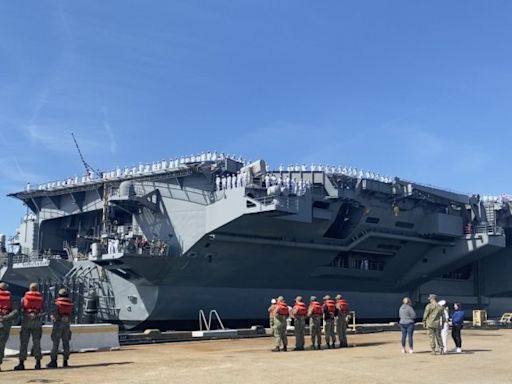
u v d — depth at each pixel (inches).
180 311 1363.2
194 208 1306.6
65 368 595.2
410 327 770.8
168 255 1314.0
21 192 1688.0
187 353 791.1
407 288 1833.2
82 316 1414.9
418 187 1535.4
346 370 574.9
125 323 1421.0
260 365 620.4
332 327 876.0
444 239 1723.7
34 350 588.4
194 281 1362.0
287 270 1453.0
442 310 770.2
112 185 1451.8
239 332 1151.6
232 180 1250.6
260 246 1353.3
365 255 1640.0
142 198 1355.8
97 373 548.4
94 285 1483.8
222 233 1285.7
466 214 1733.5
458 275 2068.2
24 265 1630.2
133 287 1386.6
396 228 1588.3
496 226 1732.3
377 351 806.5
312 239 1422.2
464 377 530.6
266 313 1476.4
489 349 844.6
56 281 1565.0
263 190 1247.5
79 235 1654.8
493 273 2081.7
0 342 568.1
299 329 837.8
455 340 786.8
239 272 1390.3
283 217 1261.1
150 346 925.2
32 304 589.3
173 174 1334.9
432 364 634.2
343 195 1389.0
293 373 549.6
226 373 548.4
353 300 1688.0
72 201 1617.9
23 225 1771.7
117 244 1296.8
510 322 1646.2
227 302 1413.6
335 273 1558.8
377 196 1492.4
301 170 1402.6
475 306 2090.3
